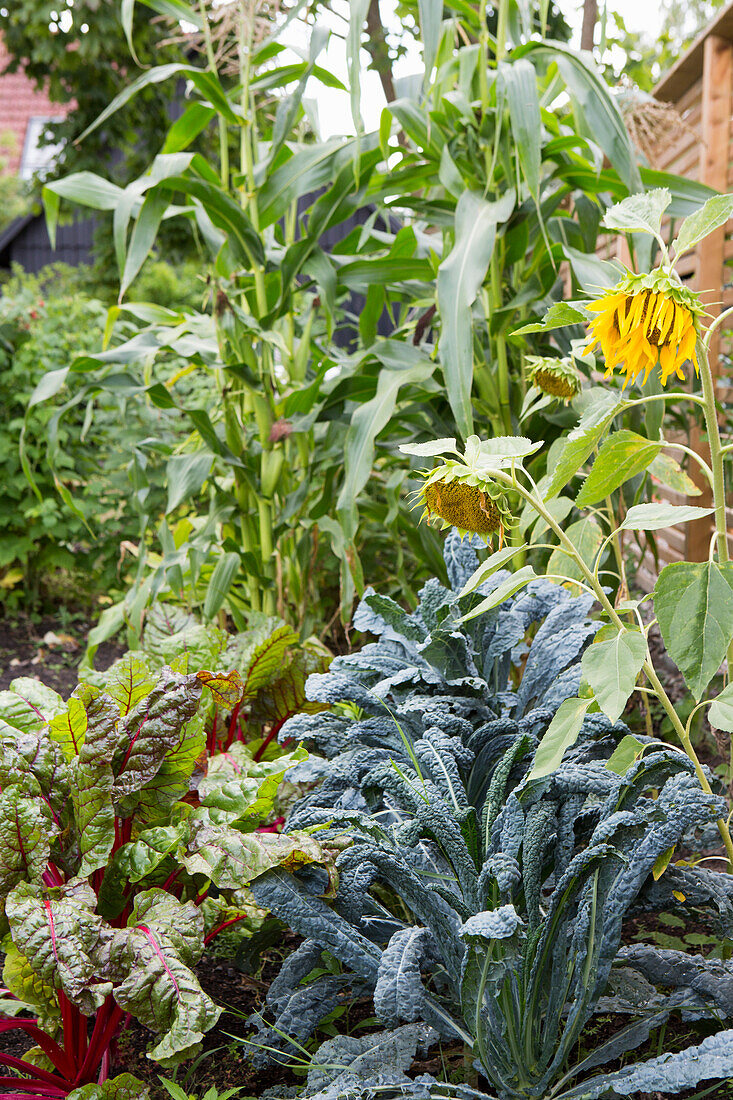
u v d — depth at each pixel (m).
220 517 2.50
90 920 1.13
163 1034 1.08
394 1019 1.07
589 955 1.11
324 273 2.22
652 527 0.97
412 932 1.16
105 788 1.26
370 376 2.25
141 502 2.61
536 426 2.25
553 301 2.34
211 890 1.47
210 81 2.22
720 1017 1.15
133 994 1.09
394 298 2.71
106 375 2.48
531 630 2.17
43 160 13.22
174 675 1.36
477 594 1.48
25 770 1.28
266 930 1.39
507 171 1.96
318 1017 1.23
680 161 3.09
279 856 1.20
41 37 6.75
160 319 2.59
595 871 1.10
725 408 2.66
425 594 1.55
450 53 2.29
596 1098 1.05
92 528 4.11
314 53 2.09
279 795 1.82
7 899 1.16
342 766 1.42
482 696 1.46
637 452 1.01
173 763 1.35
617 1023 1.35
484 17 2.06
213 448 2.35
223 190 2.32
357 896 1.27
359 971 1.17
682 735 1.11
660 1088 0.96
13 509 4.12
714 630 0.94
